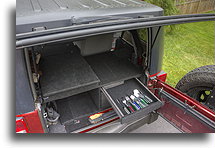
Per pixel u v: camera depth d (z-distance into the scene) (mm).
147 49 1785
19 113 1274
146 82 2057
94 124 1928
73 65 2078
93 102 2256
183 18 1205
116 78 2020
